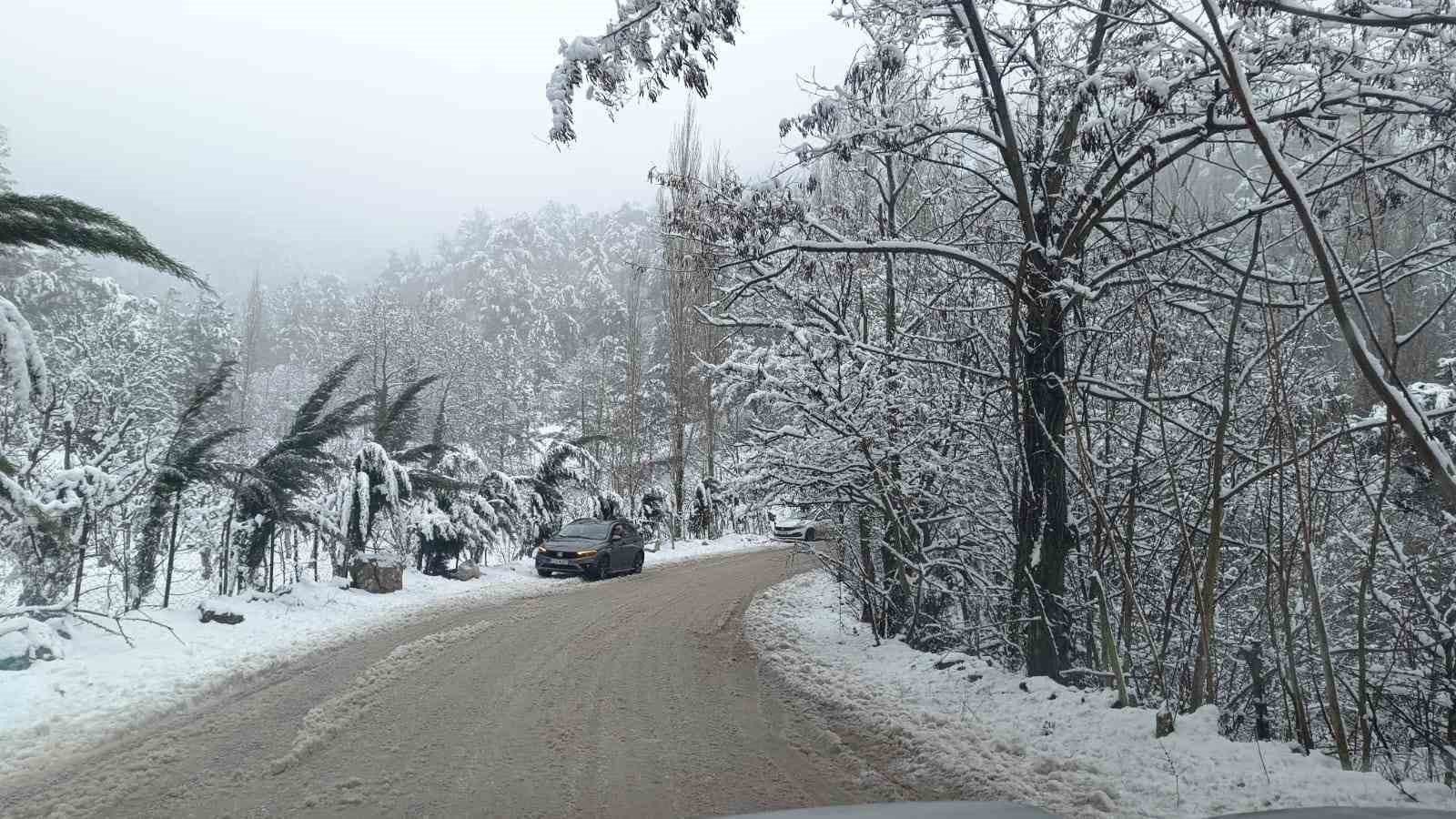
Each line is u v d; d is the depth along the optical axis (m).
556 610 15.46
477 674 9.57
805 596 18.27
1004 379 8.95
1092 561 8.03
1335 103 7.04
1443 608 7.27
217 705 8.10
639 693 8.73
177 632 11.46
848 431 10.48
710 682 9.48
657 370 43.12
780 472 11.27
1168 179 9.38
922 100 9.08
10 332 7.02
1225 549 9.12
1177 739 6.20
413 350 56.69
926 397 10.52
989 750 6.66
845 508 11.95
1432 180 7.48
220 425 15.05
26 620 9.51
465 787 5.70
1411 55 7.44
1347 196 7.81
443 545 20.31
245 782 5.80
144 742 6.84
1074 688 7.90
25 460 11.03
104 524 12.05
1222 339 8.62
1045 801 5.52
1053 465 8.47
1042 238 8.59
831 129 8.40
